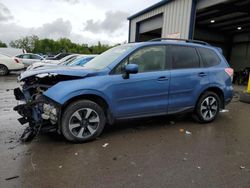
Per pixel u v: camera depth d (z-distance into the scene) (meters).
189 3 11.41
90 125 3.97
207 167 3.16
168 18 13.12
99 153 3.53
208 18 15.63
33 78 4.16
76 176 2.86
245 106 7.40
